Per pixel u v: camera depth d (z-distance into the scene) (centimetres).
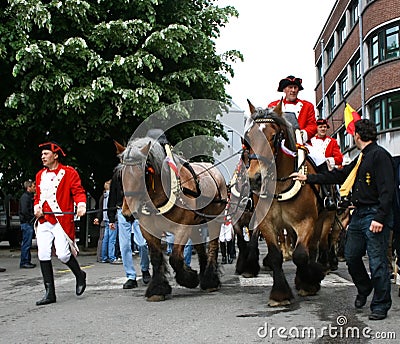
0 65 1544
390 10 2753
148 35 1633
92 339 533
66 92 1465
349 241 632
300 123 779
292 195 654
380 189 588
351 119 785
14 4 1433
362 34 3033
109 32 1520
